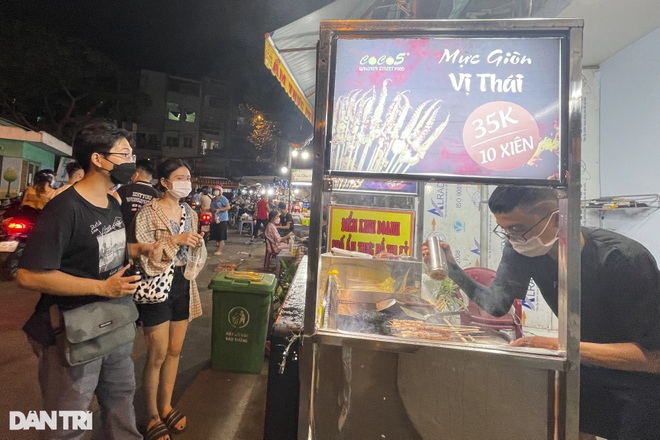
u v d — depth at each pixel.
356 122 1.35
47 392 1.58
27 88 17.86
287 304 2.29
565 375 1.19
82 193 1.68
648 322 1.35
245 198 23.66
